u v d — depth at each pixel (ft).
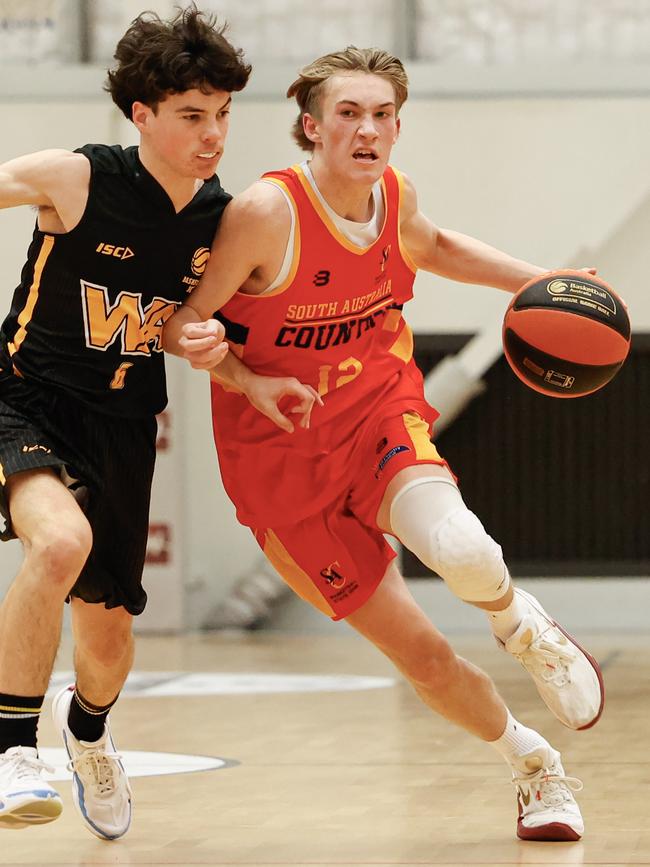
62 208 26.35
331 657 74.64
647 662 69.10
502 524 89.45
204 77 25.50
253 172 91.15
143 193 26.66
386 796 34.65
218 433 30.68
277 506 29.84
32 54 93.15
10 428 26.96
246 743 44.52
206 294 28.12
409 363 31.30
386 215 29.27
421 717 50.65
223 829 30.76
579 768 38.32
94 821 29.94
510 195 89.76
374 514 29.32
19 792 23.90
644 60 90.17
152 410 28.66
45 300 27.12
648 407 88.58
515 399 89.45
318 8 92.17
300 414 29.45
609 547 88.84
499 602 28.12
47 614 24.77
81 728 30.42
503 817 31.65
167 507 89.40
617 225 88.84
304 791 35.53
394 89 28.35
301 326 29.17
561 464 89.15
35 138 91.45
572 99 89.30
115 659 29.53
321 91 28.14
